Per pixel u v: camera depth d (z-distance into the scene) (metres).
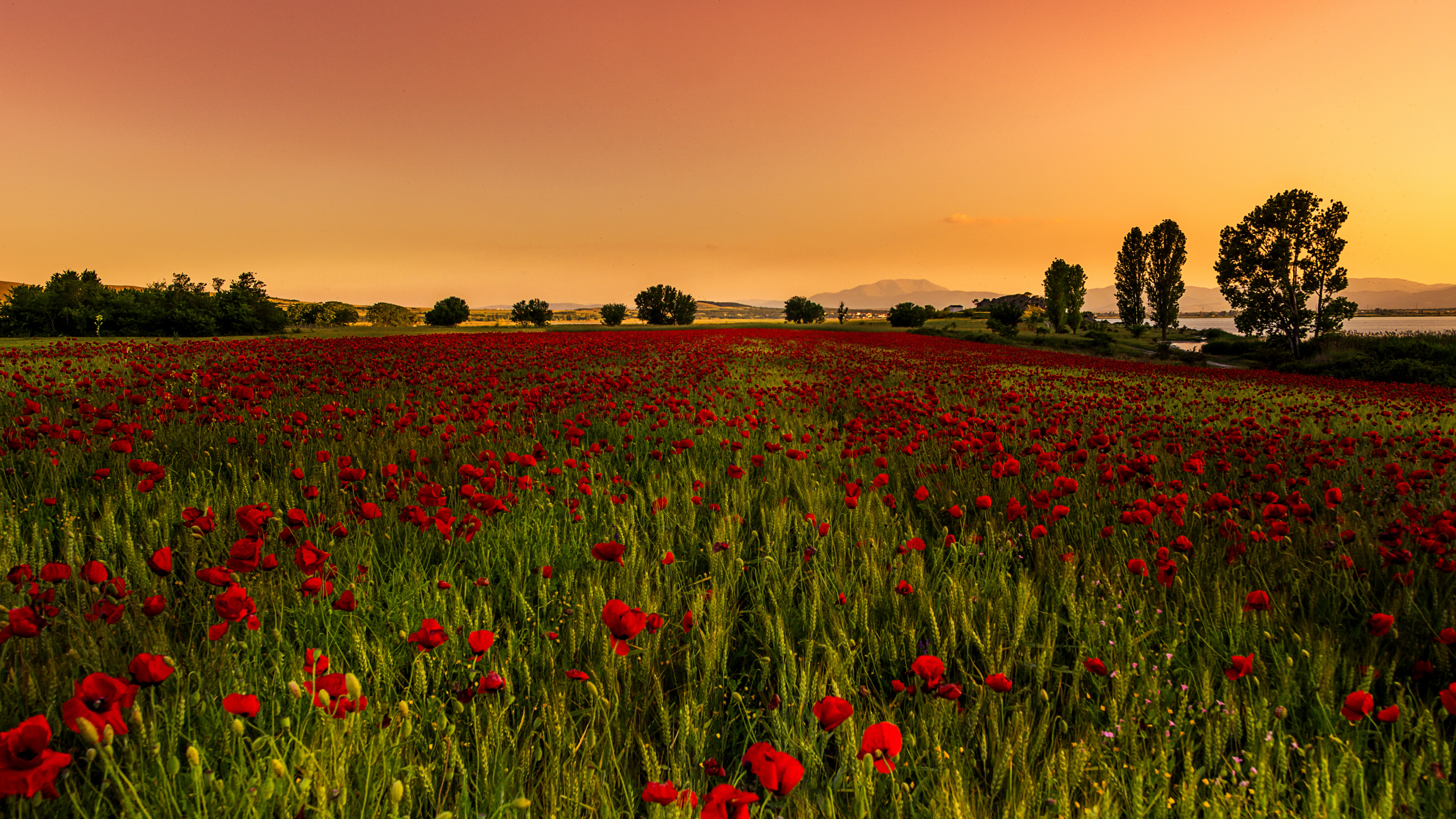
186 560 2.77
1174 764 1.66
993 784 1.57
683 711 1.68
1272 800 1.46
